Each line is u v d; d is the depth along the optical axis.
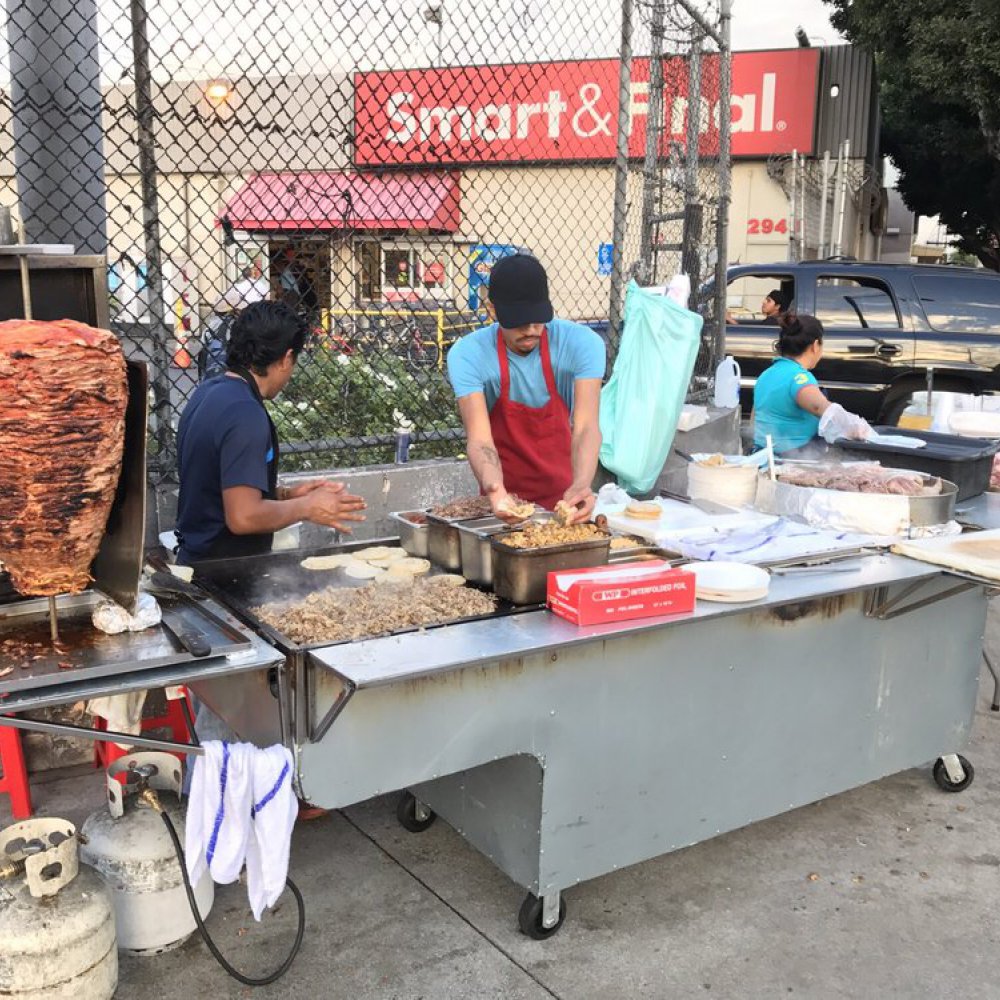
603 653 2.37
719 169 6.17
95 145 3.22
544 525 2.50
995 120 13.05
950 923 2.61
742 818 2.79
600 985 2.33
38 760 3.16
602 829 2.49
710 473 3.37
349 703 2.03
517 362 3.18
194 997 2.24
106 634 1.89
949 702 3.23
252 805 1.99
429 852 2.90
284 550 2.79
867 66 14.84
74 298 1.96
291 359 2.64
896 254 28.92
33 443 1.55
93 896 2.07
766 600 2.43
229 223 3.78
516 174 5.71
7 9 3.07
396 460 4.17
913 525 3.11
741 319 8.43
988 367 7.82
